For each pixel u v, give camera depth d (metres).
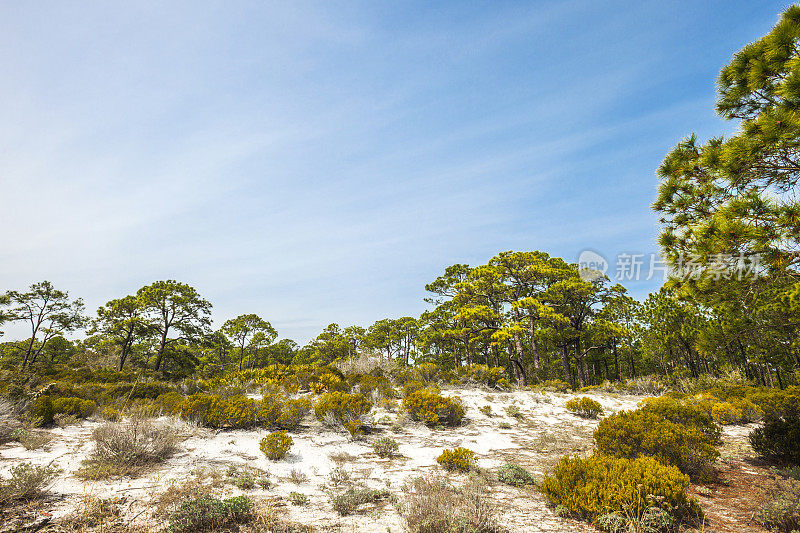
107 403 11.96
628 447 7.02
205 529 4.19
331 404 10.24
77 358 32.16
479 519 4.51
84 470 5.70
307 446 8.60
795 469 6.50
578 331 29.62
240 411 9.62
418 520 4.39
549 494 5.41
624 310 30.27
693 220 6.13
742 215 5.10
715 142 6.15
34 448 6.75
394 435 10.19
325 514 4.99
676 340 24.94
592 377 36.41
